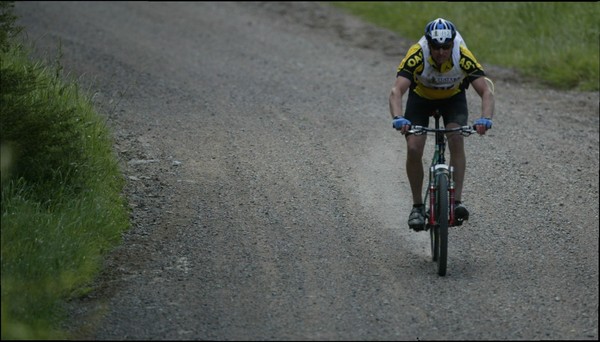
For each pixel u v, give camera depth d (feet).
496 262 80.89
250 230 88.74
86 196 87.15
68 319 68.64
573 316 69.15
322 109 140.46
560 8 193.36
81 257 77.20
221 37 201.16
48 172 86.33
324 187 102.73
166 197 97.45
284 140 121.60
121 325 67.72
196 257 81.71
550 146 121.49
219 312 70.13
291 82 160.04
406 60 78.69
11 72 84.07
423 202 82.99
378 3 233.35
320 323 67.97
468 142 122.72
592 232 88.99
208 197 98.07
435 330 66.59
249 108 139.23
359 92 153.69
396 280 76.54
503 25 193.98
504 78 164.96
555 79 160.86
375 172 108.99
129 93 143.54
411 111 82.53
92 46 176.96
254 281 76.33
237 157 112.98
